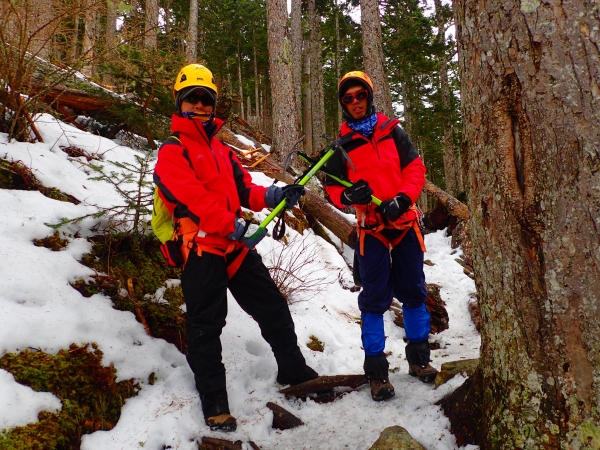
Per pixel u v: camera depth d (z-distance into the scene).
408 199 2.44
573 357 1.49
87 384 2.26
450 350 3.79
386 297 2.63
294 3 18.14
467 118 1.88
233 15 25.69
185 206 2.34
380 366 2.54
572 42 1.44
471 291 5.00
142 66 5.11
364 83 2.55
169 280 3.35
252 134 9.87
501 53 1.62
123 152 4.85
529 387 1.61
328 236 6.09
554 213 1.50
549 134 1.50
